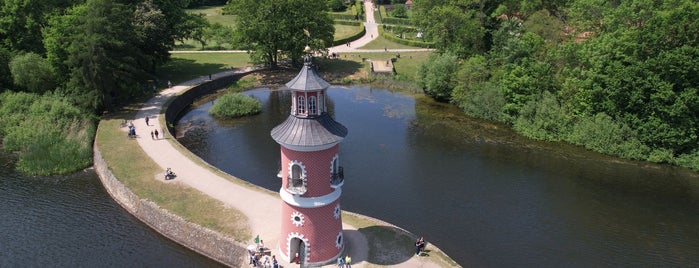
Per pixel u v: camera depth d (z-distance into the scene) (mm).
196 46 114250
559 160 57844
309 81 29953
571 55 66938
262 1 91438
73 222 43781
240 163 56562
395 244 37312
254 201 43969
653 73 56281
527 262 38531
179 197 44438
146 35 80938
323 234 33375
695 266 38281
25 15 75500
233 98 75000
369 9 168250
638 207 47125
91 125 64438
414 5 94688
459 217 44938
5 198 47906
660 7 59688
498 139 64500
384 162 57000
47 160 54875
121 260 38531
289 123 31484
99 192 49750
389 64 98375
